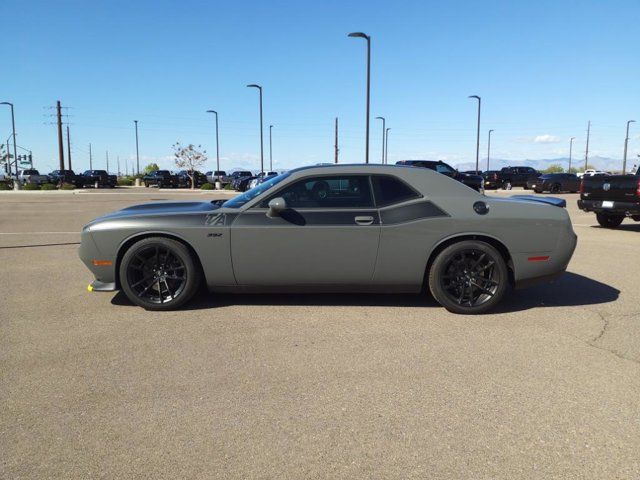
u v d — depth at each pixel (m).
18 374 3.47
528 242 4.91
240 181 39.09
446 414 2.94
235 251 4.85
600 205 12.01
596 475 2.37
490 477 2.36
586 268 7.21
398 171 5.01
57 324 4.55
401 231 4.82
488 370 3.56
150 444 2.62
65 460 2.48
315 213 4.86
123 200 27.36
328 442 2.64
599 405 3.05
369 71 24.98
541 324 4.59
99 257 4.94
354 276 4.91
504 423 2.84
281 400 3.10
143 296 4.97
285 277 4.91
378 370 3.55
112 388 3.26
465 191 5.00
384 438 2.68
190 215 4.94
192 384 3.32
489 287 4.90
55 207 21.44
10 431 2.74
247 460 2.48
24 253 8.59
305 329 4.43
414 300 5.39
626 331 4.39
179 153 54.34
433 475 2.37
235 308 5.05
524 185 39.06
